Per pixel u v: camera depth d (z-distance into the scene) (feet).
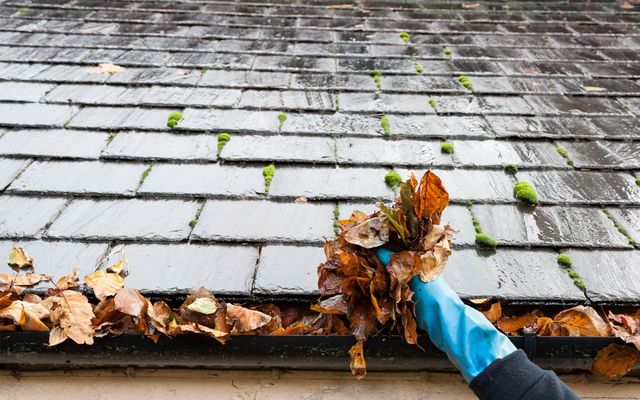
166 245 6.82
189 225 7.14
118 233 6.98
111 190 7.79
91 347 5.76
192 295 5.99
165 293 6.14
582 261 6.75
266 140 9.12
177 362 5.89
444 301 5.34
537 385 4.56
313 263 6.60
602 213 7.60
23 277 6.22
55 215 7.29
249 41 13.38
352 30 14.40
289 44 13.29
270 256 6.69
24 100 10.18
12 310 5.65
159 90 10.73
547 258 6.79
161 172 8.24
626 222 7.43
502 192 7.98
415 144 9.16
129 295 5.86
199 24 14.43
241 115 9.89
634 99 11.02
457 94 11.01
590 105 10.73
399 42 13.73
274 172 8.29
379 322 5.76
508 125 9.86
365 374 5.87
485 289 6.29
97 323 5.81
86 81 11.00
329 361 5.80
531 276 6.51
